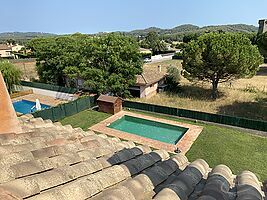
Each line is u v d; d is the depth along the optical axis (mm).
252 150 17531
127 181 3609
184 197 3275
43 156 4098
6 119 5039
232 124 21656
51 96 35438
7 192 2564
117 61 28641
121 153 5027
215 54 25531
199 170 4566
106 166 4246
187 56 29047
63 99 33750
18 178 3096
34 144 4559
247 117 23922
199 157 16797
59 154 4391
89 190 3109
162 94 32906
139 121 24781
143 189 3400
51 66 37406
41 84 36125
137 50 30547
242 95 30953
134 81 30047
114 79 28562
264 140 19078
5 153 3848
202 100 29422
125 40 30984
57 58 35781
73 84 36312
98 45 29672
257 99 29328
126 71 29016
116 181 3656
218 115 22203
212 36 27969
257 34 60094
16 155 3709
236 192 3605
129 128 23359
